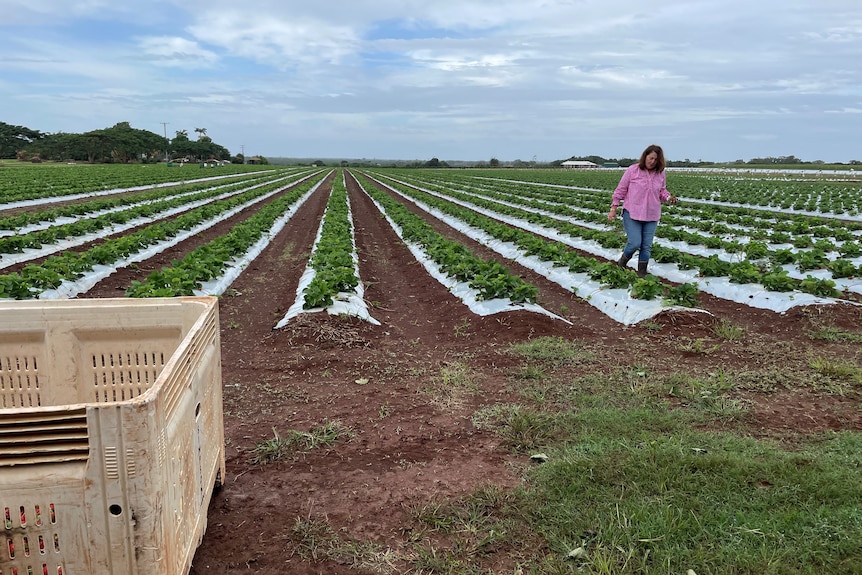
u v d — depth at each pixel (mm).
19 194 30391
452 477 4605
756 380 6598
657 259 14203
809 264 12938
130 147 124188
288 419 5789
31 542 2365
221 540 3791
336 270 11281
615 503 4055
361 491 4414
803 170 103062
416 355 7949
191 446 3191
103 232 19062
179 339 4129
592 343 8219
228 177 69125
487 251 18500
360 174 94438
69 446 2344
